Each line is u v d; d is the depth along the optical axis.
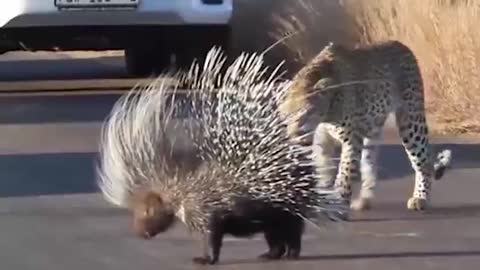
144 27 20.34
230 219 10.59
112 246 11.38
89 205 13.09
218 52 14.36
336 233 11.89
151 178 10.63
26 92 24.11
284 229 10.73
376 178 14.23
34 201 13.32
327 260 10.90
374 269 10.59
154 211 10.63
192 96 10.56
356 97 12.78
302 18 22.92
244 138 10.40
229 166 10.41
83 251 11.20
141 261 10.85
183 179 10.54
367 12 22.33
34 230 11.99
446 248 11.35
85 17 19.95
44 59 34.59
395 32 21.50
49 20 19.89
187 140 10.52
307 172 10.59
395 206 13.23
